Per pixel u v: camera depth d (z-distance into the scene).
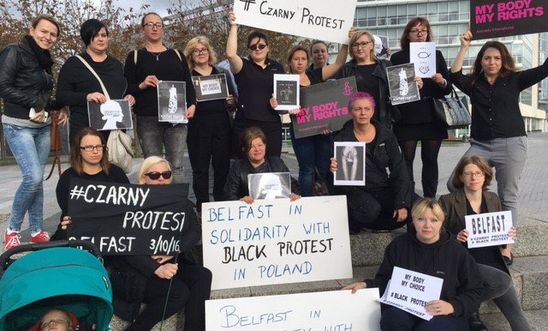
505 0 4.54
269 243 3.98
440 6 54.16
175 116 4.77
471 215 3.79
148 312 3.43
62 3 19.41
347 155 4.23
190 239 3.66
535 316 3.90
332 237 4.05
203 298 3.54
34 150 4.29
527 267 4.12
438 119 4.94
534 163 14.09
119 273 3.48
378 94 4.93
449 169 12.32
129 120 4.52
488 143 4.42
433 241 3.41
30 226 4.46
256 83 4.91
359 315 3.52
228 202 3.95
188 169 11.49
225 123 5.10
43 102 4.25
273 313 3.47
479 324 3.56
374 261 4.45
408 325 3.24
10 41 19.25
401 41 5.21
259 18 4.94
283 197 4.07
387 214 4.44
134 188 3.57
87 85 4.46
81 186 3.51
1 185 11.12
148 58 4.86
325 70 5.43
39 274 2.08
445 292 3.31
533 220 4.71
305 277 4.00
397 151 4.29
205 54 5.20
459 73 4.63
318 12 5.05
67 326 2.24
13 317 2.19
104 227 3.52
